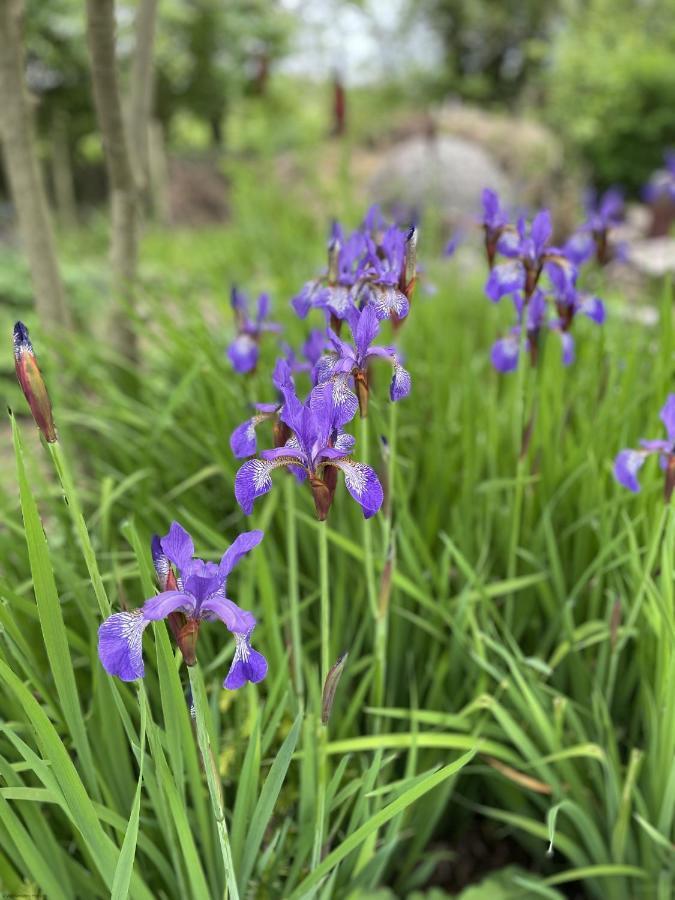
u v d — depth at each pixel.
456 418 0.72
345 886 0.44
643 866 0.47
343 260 0.44
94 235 2.34
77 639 0.42
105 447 0.70
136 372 0.75
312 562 0.57
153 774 0.39
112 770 0.43
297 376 0.67
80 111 3.32
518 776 0.47
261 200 1.90
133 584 0.54
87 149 3.53
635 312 0.85
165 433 0.66
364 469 0.32
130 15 2.87
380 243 0.45
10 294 1.36
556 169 3.33
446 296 1.06
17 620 0.46
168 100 4.23
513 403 0.67
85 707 0.50
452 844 0.56
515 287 0.48
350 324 0.36
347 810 0.47
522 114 4.27
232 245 1.63
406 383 0.35
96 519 0.59
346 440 0.34
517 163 3.49
